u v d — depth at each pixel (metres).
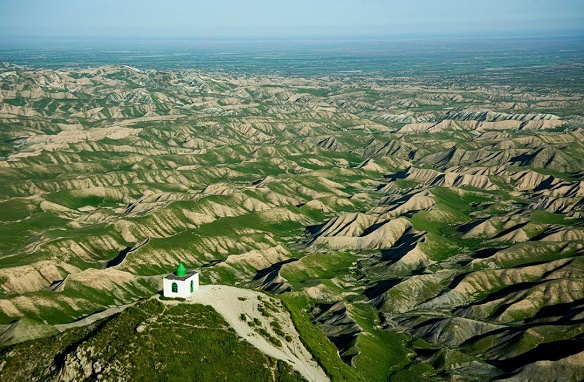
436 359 120.25
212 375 85.06
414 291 156.25
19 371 89.31
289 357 95.81
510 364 119.00
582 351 113.81
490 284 159.12
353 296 159.75
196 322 96.06
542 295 145.88
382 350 123.62
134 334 88.69
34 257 169.88
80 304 140.25
